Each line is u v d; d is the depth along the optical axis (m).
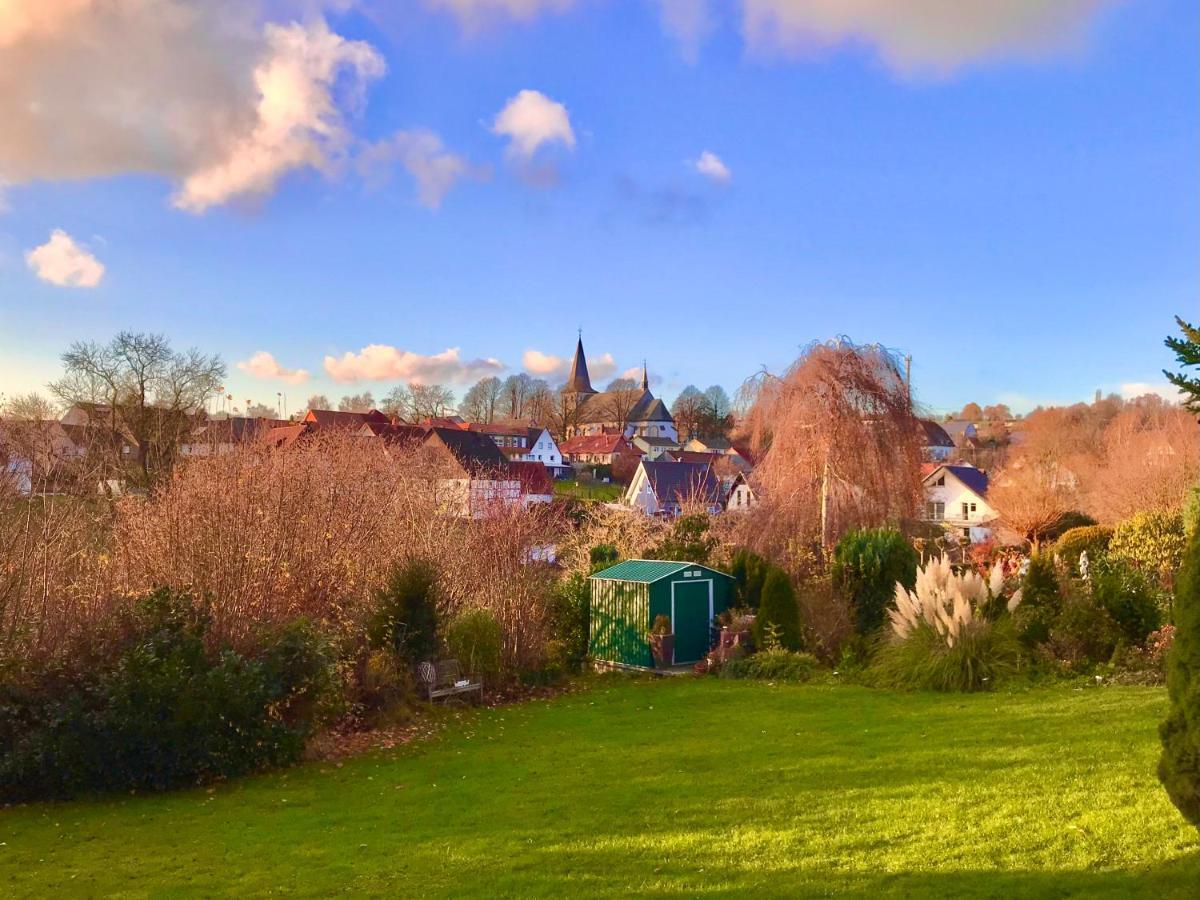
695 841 6.49
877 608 16.86
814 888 5.34
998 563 15.65
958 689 12.83
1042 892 4.99
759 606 17.05
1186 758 4.69
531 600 17.91
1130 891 4.89
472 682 15.20
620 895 5.51
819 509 22.95
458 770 10.16
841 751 9.23
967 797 6.98
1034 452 48.44
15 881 6.69
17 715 9.57
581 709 14.13
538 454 102.69
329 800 9.06
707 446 108.31
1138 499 30.73
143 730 9.46
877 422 23.16
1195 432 33.09
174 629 10.41
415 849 6.97
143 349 35.66
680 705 13.58
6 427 15.80
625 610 18.11
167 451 23.12
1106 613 13.47
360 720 13.01
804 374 23.34
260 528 13.81
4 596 10.66
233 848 7.42
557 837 6.95
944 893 5.10
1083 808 6.40
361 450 20.22
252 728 10.38
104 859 7.23
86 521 13.77
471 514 19.97
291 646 11.34
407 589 14.84
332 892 6.08
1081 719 9.69
